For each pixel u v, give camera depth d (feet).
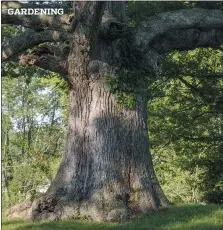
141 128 44.19
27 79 60.85
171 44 45.47
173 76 69.05
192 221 38.14
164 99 84.07
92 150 42.29
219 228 35.06
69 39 42.04
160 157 104.42
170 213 41.75
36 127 137.90
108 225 37.09
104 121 42.78
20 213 43.27
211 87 72.43
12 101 133.69
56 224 37.60
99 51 42.42
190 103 79.82
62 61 42.68
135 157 43.21
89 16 37.06
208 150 88.33
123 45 42.32
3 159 122.93
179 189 101.35
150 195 42.98
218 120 86.69
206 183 92.48
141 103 44.60
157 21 43.73
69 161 42.80
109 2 44.21
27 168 103.14
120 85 42.16
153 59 44.04
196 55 70.74
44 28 42.52
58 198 41.32
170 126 84.99
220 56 71.67
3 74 57.36
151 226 36.14
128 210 40.29
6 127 128.06
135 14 51.26
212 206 46.34
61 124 137.80
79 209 40.47
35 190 99.45
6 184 109.91
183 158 93.91
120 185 41.78
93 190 41.09
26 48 44.37
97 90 42.96
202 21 44.52
